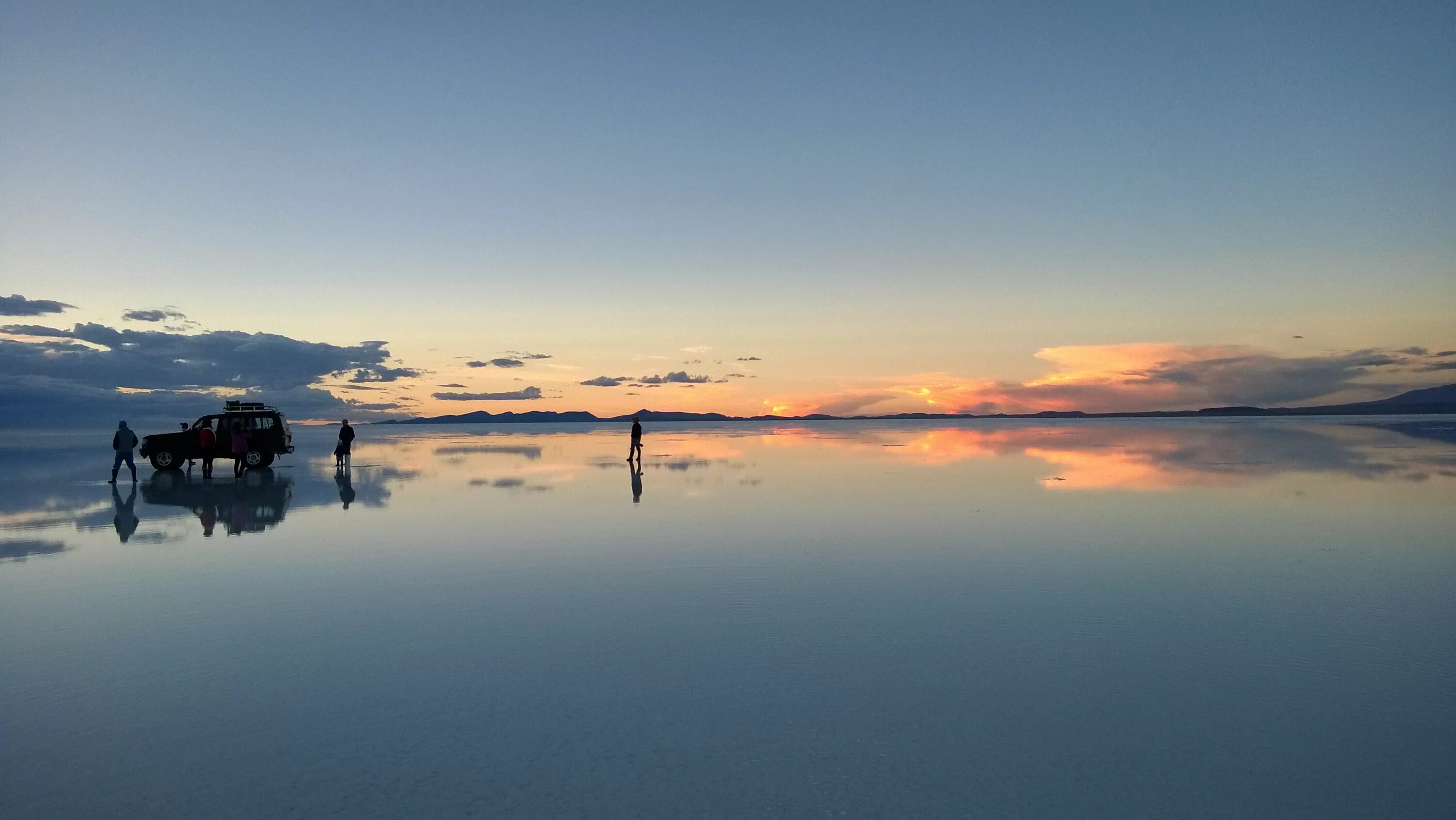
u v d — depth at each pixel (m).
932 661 6.74
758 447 43.31
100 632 7.82
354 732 5.39
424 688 6.21
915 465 27.66
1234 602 8.66
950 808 4.30
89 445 57.38
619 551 11.76
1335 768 4.76
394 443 56.09
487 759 4.95
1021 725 5.41
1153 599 8.81
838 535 13.04
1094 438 50.59
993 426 105.00
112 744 5.24
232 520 15.27
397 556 11.52
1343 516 14.63
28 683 6.42
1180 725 5.40
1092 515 15.02
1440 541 12.16
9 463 33.97
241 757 5.03
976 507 16.22
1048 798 4.40
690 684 6.25
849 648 7.13
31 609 8.68
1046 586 9.45
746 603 8.73
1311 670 6.48
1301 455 30.56
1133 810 4.27
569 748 5.09
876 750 5.02
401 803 4.41
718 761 4.89
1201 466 26.02
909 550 11.67
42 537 13.38
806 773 4.71
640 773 4.73
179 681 6.44
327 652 7.16
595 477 23.80
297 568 10.76
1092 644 7.19
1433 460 27.67
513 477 24.33
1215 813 4.24
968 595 9.00
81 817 4.32
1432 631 7.54
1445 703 5.77
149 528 14.28
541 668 6.66
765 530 13.52
